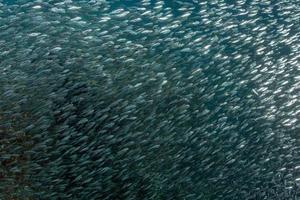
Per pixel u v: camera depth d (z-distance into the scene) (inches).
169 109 498.9
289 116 543.5
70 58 510.6
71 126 445.7
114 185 432.1
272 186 499.2
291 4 641.0
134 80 514.9
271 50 588.4
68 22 526.3
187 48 546.9
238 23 607.2
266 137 524.7
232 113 531.8
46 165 413.1
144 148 464.1
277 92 554.6
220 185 471.5
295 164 516.7
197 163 469.4
